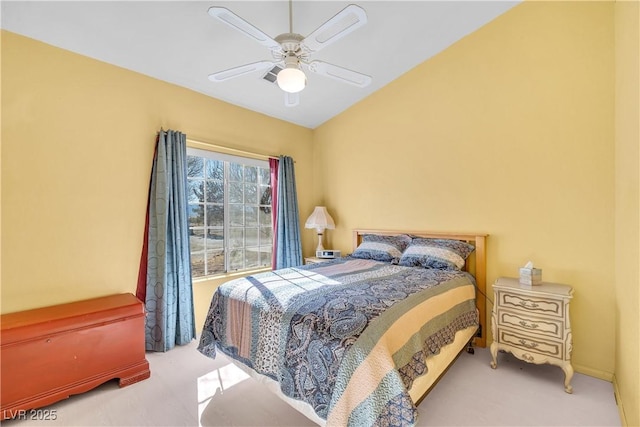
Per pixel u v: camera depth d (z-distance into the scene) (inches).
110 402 76.4
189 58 98.6
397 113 132.8
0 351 67.2
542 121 94.9
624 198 68.7
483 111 107.5
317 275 96.2
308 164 168.2
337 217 160.4
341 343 54.7
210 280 125.6
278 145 152.0
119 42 88.4
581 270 88.4
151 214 104.8
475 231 110.3
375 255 124.7
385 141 137.6
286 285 84.0
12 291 80.2
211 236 129.0
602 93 84.6
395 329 59.5
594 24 85.7
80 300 91.3
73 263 90.4
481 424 66.9
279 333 66.9
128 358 85.0
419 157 125.9
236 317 80.2
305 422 69.1
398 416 49.6
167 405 75.3
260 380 70.6
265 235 150.6
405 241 126.4
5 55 79.1
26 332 70.2
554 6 92.2
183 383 85.2
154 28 83.8
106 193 96.9
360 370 51.6
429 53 117.5
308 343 59.9
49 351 73.2
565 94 90.7
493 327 91.0
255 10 82.0
